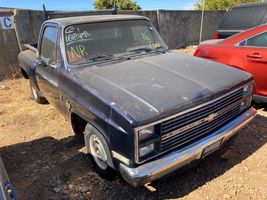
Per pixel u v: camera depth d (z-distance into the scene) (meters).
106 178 3.37
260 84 4.71
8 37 8.43
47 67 4.26
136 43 4.30
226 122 3.31
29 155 4.14
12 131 4.99
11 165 3.92
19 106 6.20
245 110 3.62
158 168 2.64
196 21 14.49
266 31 4.69
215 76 3.36
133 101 2.76
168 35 13.51
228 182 3.27
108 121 2.78
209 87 3.08
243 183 3.24
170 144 2.75
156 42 4.56
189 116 2.82
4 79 8.39
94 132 3.14
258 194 3.06
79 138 4.52
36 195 3.29
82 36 3.91
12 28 8.46
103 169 3.32
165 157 2.72
